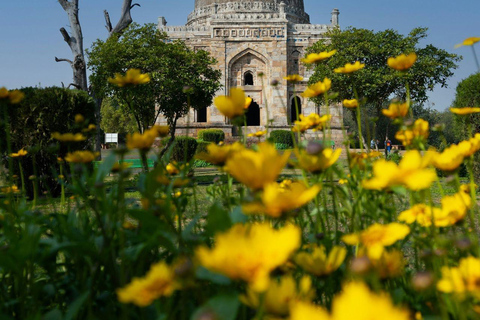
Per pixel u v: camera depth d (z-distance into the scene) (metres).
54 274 1.94
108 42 19.91
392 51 23.67
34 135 10.18
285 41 36.00
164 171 2.00
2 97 2.30
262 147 1.02
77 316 1.68
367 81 23.98
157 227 1.50
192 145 24.41
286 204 0.91
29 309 1.76
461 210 1.48
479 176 10.58
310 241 1.86
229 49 36.12
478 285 1.02
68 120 10.41
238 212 1.49
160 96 20.16
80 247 1.62
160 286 0.99
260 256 0.72
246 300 0.92
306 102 36.00
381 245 1.20
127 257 1.59
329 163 1.40
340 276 1.81
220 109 1.60
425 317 1.34
